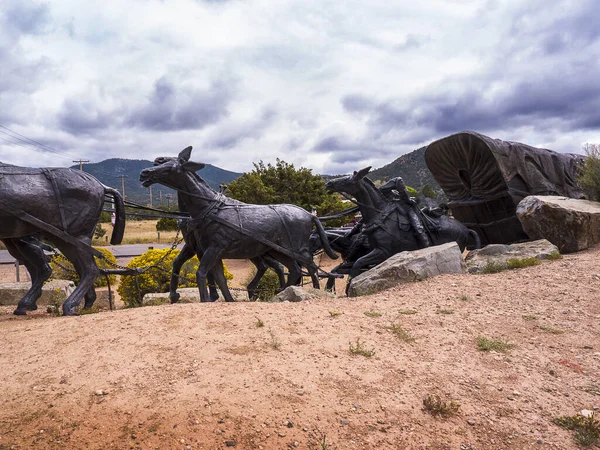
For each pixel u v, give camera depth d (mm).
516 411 3816
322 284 16250
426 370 4492
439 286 7852
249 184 27672
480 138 12727
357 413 3664
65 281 11828
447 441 3404
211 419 3441
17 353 4617
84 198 6941
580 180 14203
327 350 4863
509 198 13172
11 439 3158
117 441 3174
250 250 8742
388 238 12148
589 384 4277
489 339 5332
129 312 6160
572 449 3338
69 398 3676
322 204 28172
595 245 11242
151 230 55688
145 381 3975
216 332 5250
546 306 6578
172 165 8062
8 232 6398
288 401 3754
